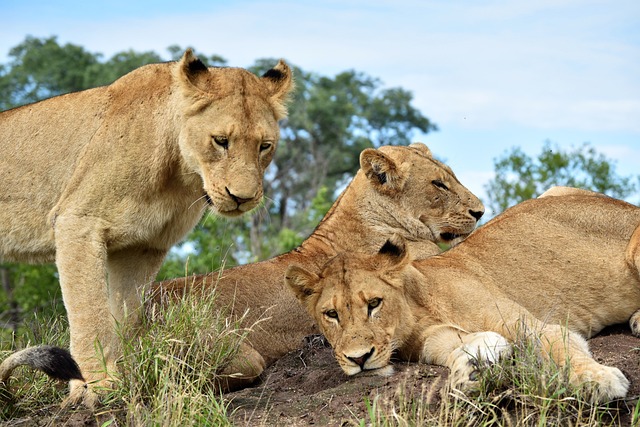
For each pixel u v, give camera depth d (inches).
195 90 434.3
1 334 514.9
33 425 394.0
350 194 539.8
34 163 456.1
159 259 464.8
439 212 544.1
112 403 400.5
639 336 447.2
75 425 387.2
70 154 451.2
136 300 456.1
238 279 481.7
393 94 2719.0
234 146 431.8
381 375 400.5
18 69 2439.7
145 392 399.5
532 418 350.9
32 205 456.1
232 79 443.2
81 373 404.5
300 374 433.7
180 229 459.5
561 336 385.4
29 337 485.7
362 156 533.3
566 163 913.5
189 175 443.8
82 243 431.2
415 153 551.5
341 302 403.5
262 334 472.1
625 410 354.9
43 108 466.6
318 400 387.5
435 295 428.8
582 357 370.9
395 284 412.2
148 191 439.5
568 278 459.8
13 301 1028.5
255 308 474.0
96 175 437.7
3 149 462.3
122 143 440.1
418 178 542.0
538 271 460.4
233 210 431.5
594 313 460.8
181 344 407.8
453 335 407.8
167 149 440.5
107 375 410.3
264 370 456.1
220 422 360.8
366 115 2628.0
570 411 351.6
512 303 428.5
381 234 532.4
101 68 2374.5
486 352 375.6
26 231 458.3
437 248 538.0
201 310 428.5
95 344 409.1
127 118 444.5
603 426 346.3
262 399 407.8
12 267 1186.0
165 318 428.8
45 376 434.0
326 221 536.7
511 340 408.2
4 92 2412.6
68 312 426.0
